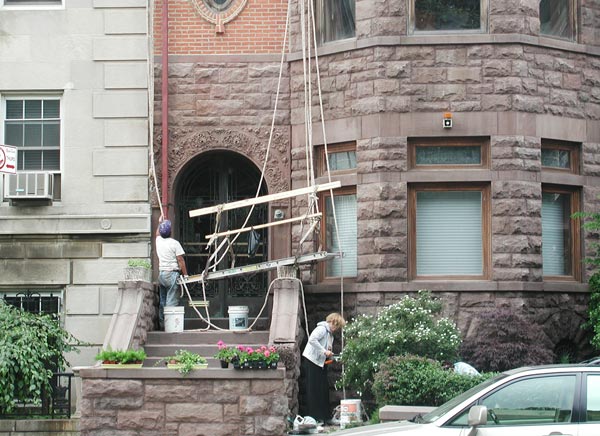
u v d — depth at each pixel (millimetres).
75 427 21781
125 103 25453
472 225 24047
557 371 13227
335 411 22469
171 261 23641
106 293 25031
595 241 24500
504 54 23891
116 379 19547
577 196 24734
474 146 24109
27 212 25219
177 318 23062
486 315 22078
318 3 25344
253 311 26141
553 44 24297
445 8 24328
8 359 21250
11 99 25844
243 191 26453
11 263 25156
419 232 24094
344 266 24750
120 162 25359
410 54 23984
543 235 24422
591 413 12953
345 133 24406
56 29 25688
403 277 23641
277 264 23172
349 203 24766
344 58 24578
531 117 23953
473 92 23891
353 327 21922
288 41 25656
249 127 25578
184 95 25734
